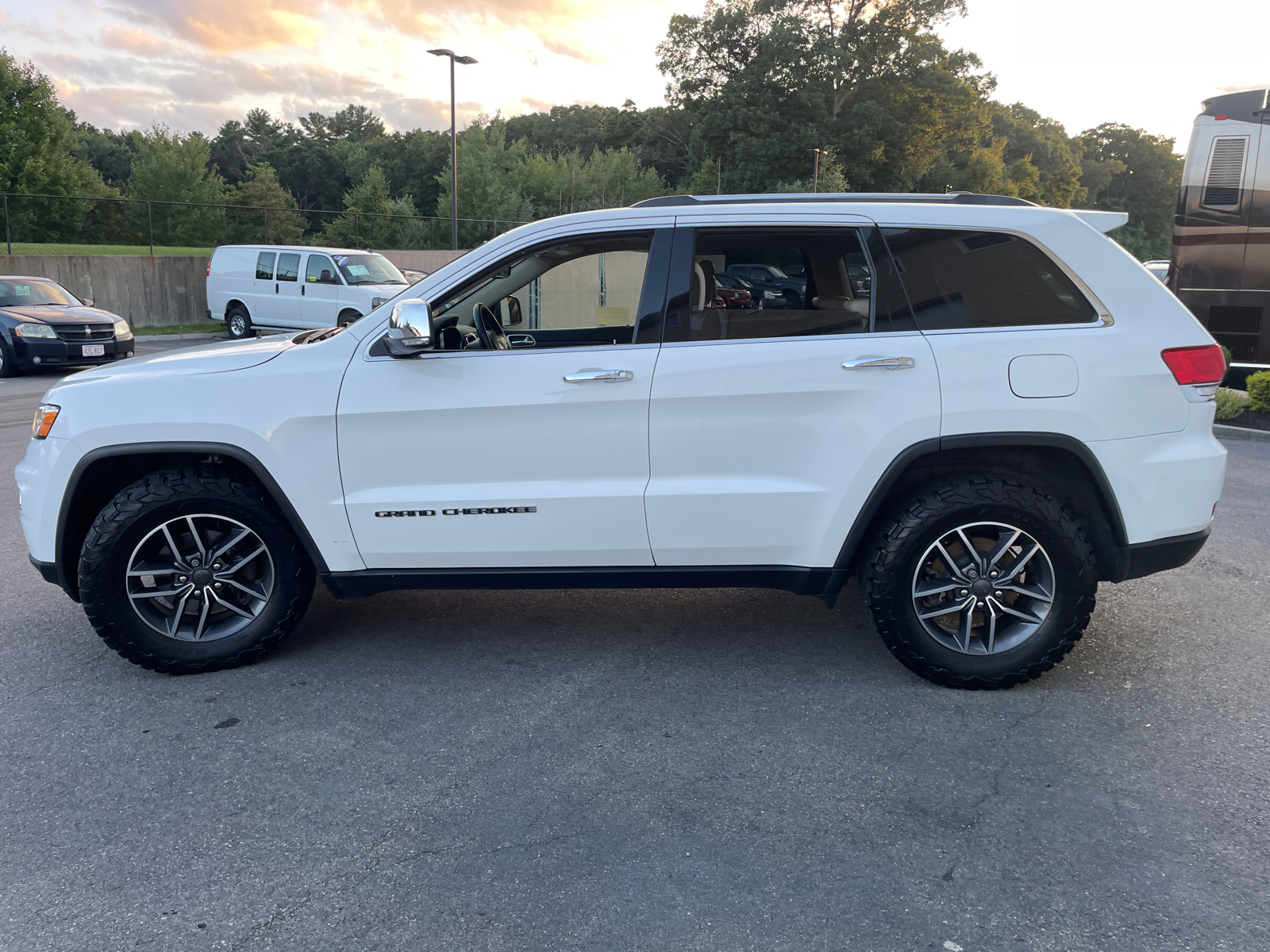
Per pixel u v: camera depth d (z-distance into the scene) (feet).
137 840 8.13
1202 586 15.02
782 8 204.64
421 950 6.72
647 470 10.87
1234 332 37.14
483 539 11.11
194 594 11.52
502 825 8.33
